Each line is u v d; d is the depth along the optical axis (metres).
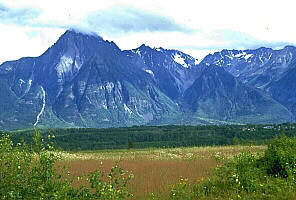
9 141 9.84
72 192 10.02
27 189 9.09
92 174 10.41
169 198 14.53
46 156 9.67
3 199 8.64
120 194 10.57
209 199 13.91
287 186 14.57
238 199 13.34
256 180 15.45
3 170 9.39
